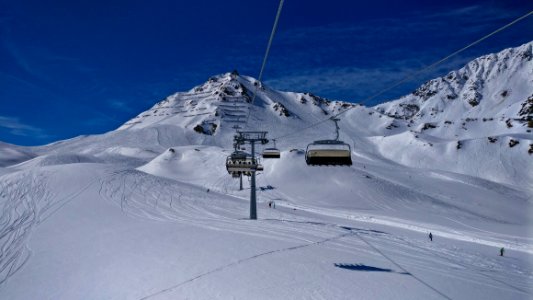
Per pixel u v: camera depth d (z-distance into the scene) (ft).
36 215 126.00
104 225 114.01
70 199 146.82
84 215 126.93
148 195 169.58
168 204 158.61
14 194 150.82
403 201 293.43
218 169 433.48
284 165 369.71
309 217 171.83
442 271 76.18
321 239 98.89
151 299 58.59
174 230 104.27
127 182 182.91
